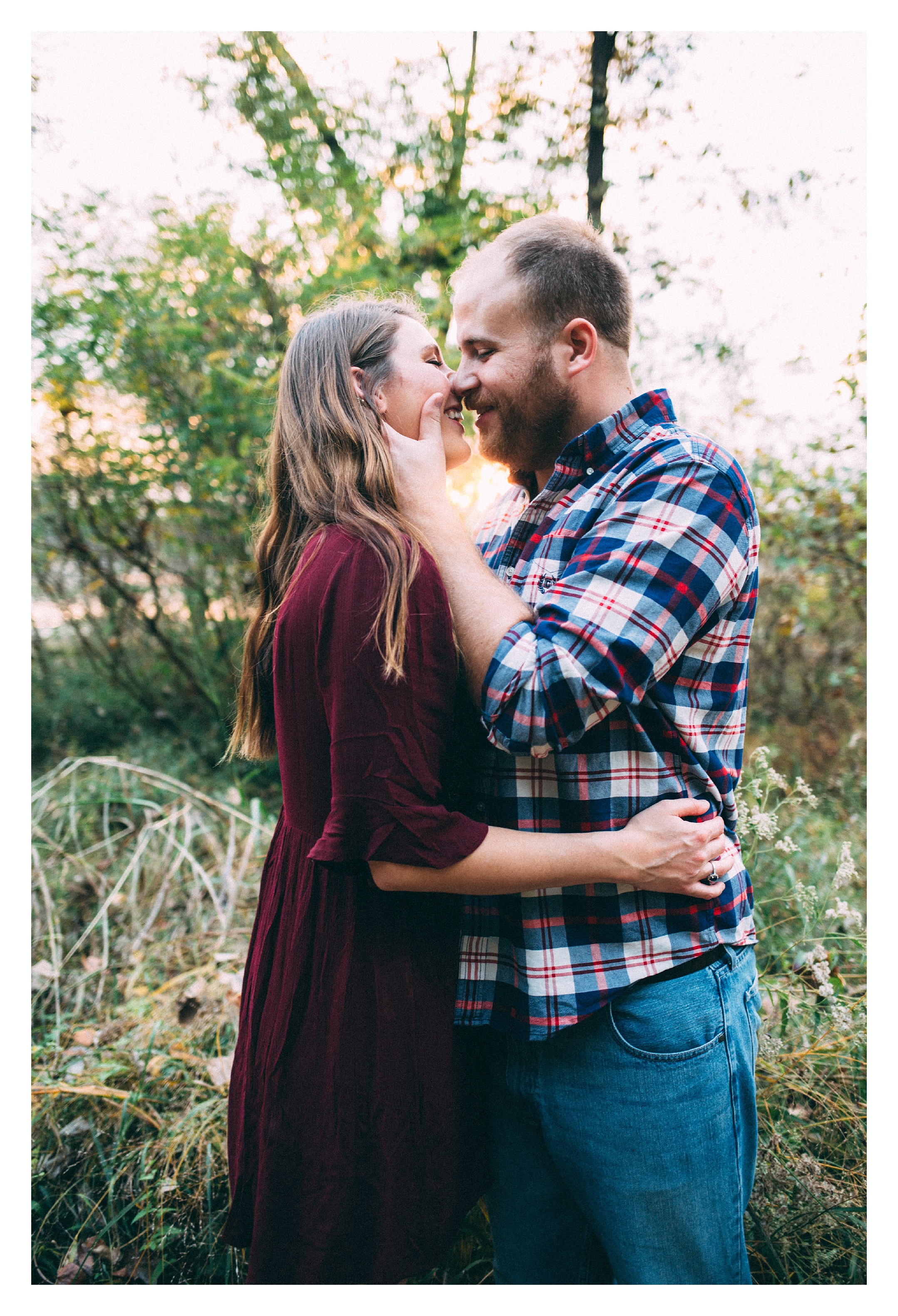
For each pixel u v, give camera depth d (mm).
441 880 865
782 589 3236
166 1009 1966
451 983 984
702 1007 931
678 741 936
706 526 898
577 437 1048
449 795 988
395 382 1041
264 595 1149
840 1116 1479
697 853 898
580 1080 931
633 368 2670
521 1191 1063
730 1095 950
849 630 3236
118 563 3629
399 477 992
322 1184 929
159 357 2998
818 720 3154
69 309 2844
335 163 2648
